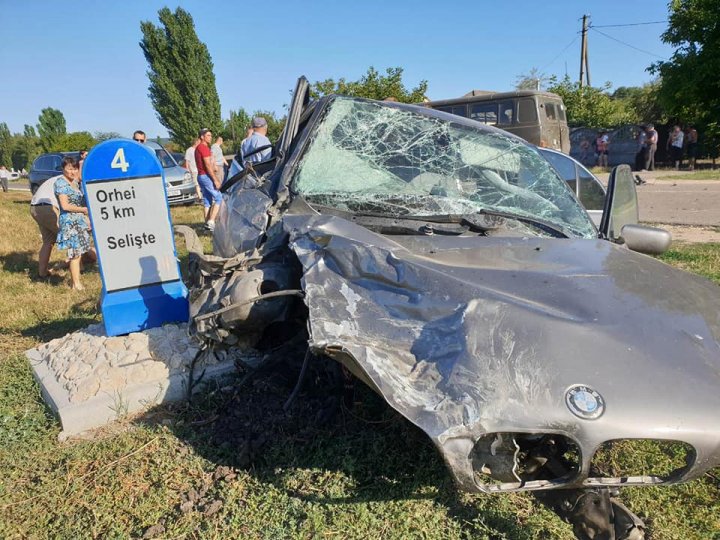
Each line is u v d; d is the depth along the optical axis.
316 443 3.27
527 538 2.62
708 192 15.19
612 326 2.34
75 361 4.20
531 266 2.80
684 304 2.60
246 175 4.64
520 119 14.30
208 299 3.46
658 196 14.83
